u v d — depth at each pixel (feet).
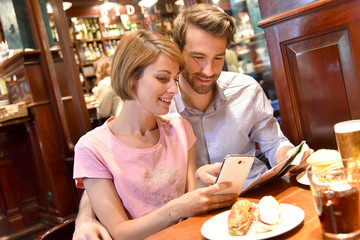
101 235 4.07
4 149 14.78
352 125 3.61
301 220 2.98
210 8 4.97
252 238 2.87
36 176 14.93
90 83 18.33
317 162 3.99
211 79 5.09
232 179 3.67
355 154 3.58
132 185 4.42
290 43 5.33
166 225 3.83
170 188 4.61
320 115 5.29
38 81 13.60
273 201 3.16
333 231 2.69
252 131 5.98
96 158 4.34
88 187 4.36
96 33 17.95
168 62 4.11
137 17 15.64
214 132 5.77
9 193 14.84
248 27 8.59
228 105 5.77
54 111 13.66
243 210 3.12
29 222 15.06
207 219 3.61
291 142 5.73
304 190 3.82
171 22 14.53
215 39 4.77
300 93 5.42
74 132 13.78
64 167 13.93
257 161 6.00
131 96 4.31
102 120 14.25
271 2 5.39
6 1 14.03
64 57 13.30
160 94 4.17
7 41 15.03
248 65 8.91
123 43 4.26
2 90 17.15
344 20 4.68
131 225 3.98
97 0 16.84
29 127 14.30
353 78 4.81
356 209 2.65
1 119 13.32
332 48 4.90
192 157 5.02
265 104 5.88
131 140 4.49
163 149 4.64
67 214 13.85
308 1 4.94
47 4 13.23
